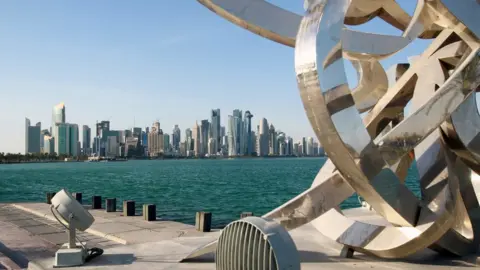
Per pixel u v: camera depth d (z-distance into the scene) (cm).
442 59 686
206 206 2391
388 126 782
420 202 620
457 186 623
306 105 581
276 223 463
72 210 726
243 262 460
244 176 6006
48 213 1448
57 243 987
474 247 685
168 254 747
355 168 576
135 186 4269
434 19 693
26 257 852
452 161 684
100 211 1559
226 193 3300
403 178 802
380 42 732
